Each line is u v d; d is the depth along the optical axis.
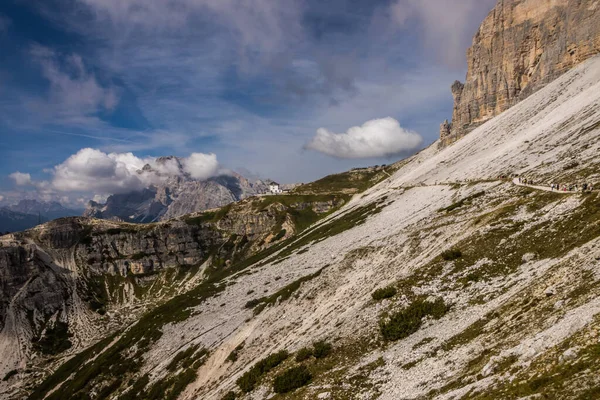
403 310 37.69
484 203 67.69
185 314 107.81
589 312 19.38
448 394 20.97
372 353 34.81
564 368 16.05
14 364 173.88
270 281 109.00
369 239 99.88
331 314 55.25
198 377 67.00
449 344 28.66
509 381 17.95
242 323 79.25
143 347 98.62
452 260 44.12
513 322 25.50
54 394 106.06
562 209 41.91
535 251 36.91
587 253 28.00
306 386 33.88
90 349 130.88
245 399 39.44
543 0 193.62
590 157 65.75
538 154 93.12
